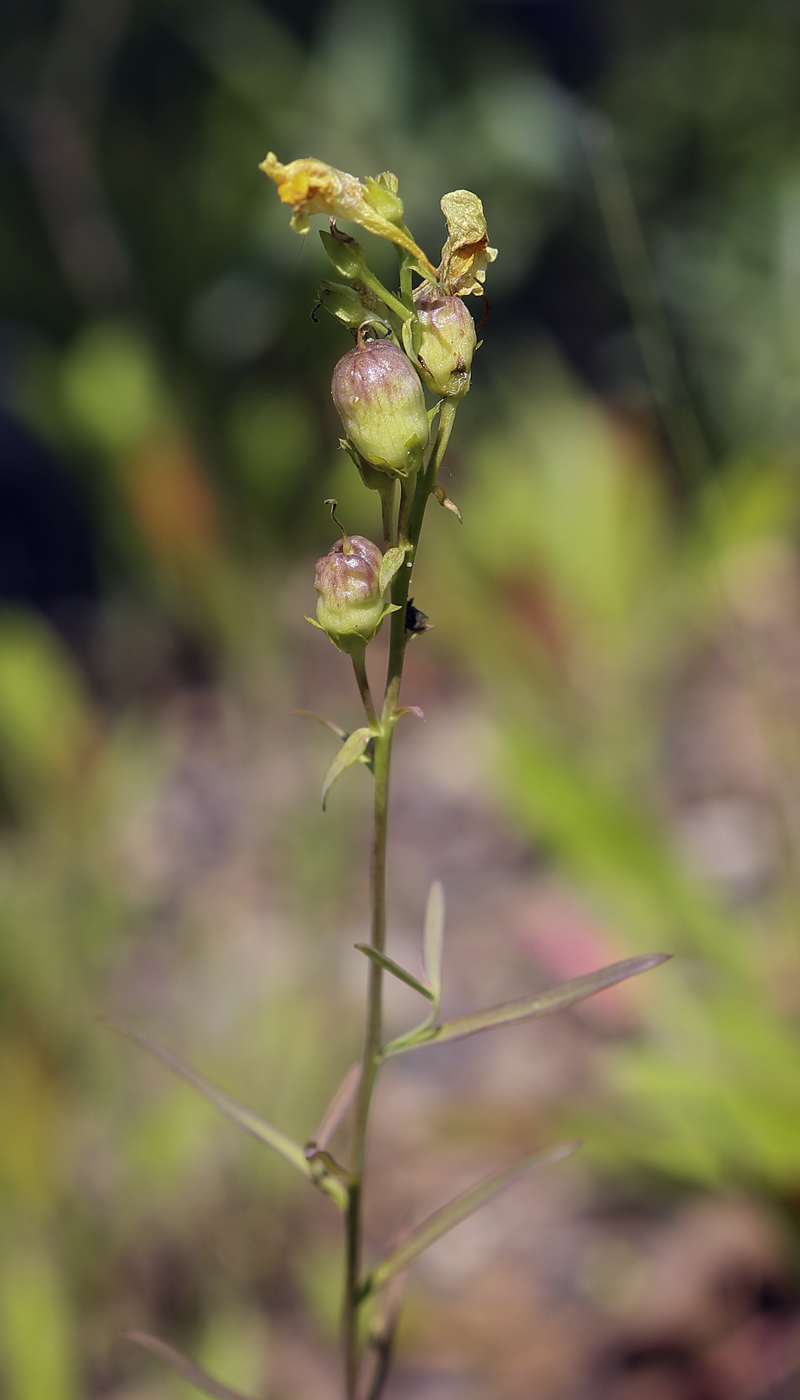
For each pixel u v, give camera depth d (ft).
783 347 2.71
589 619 2.47
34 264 3.21
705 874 2.01
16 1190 1.39
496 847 2.19
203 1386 0.92
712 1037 1.40
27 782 1.99
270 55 3.18
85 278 3.07
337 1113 0.91
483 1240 1.50
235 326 2.94
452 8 3.18
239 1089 1.51
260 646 2.45
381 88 3.01
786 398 2.59
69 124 3.05
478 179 3.05
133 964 1.86
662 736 2.46
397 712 0.87
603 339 3.70
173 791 2.30
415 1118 1.63
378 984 0.89
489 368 3.49
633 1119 1.45
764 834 2.11
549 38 4.06
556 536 2.47
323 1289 1.40
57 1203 1.39
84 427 2.41
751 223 3.22
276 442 2.50
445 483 2.82
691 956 1.52
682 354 3.21
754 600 2.65
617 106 3.61
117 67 3.42
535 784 1.58
